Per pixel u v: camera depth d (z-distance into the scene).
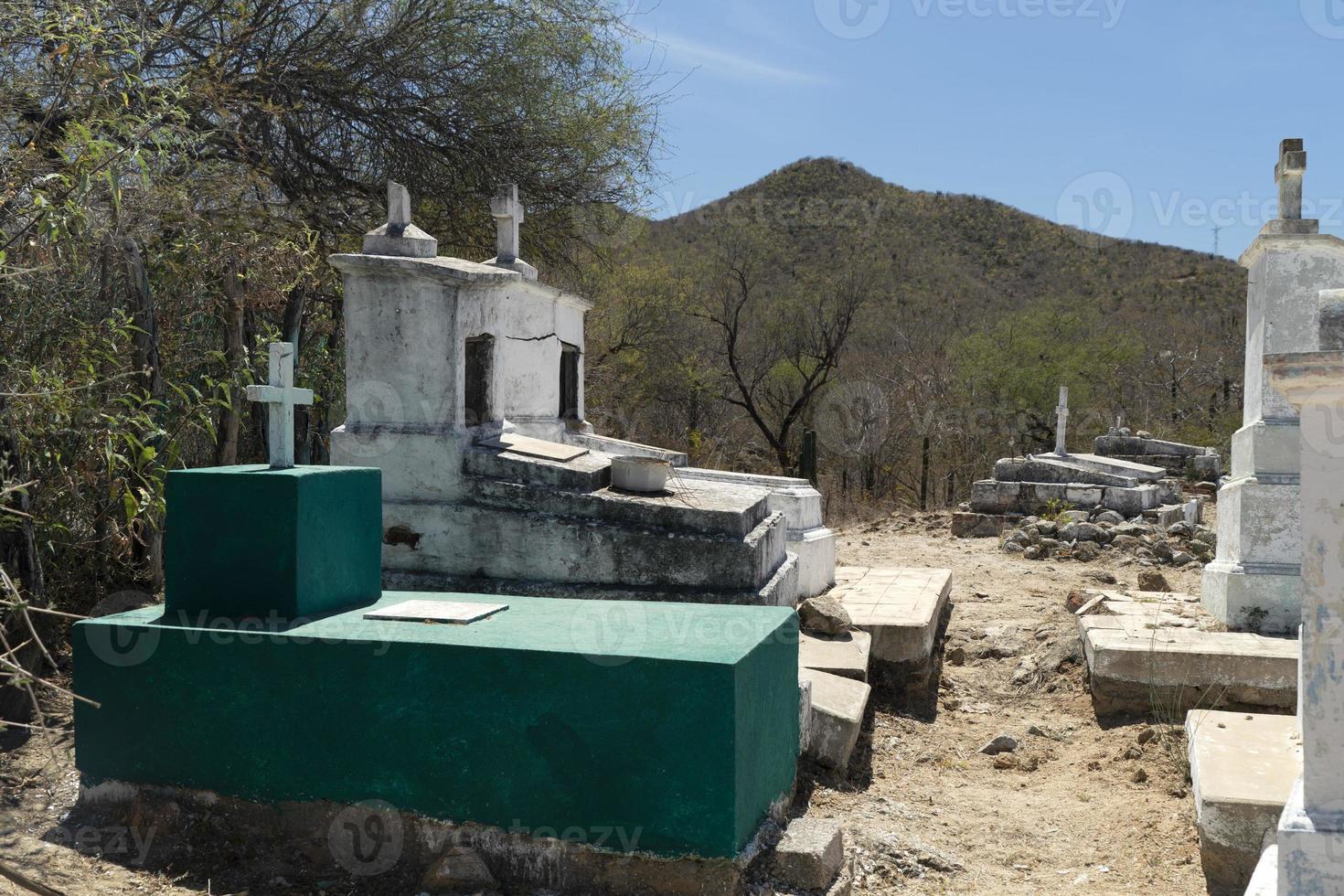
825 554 8.40
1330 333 3.05
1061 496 13.84
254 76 9.40
